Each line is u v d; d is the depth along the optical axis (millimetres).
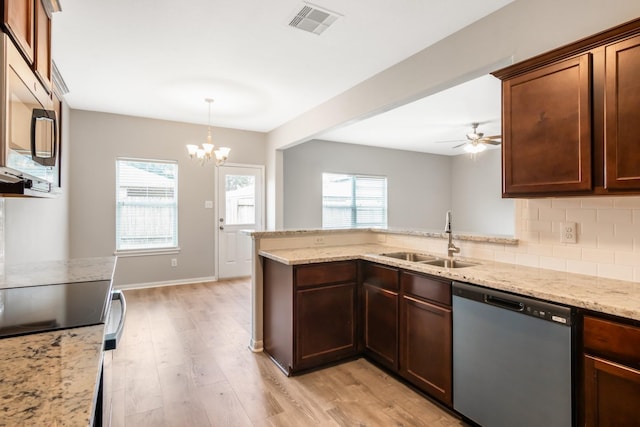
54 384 675
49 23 1748
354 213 7035
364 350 2760
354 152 6992
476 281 1837
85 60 3195
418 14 2447
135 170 5078
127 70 3416
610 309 1341
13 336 950
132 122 4992
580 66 1673
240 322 3615
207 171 5531
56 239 3771
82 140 4691
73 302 1295
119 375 2490
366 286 2709
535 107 1866
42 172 1599
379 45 2895
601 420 1379
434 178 8078
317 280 2553
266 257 2850
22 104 1311
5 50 1131
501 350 1724
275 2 2334
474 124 5324
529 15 2170
